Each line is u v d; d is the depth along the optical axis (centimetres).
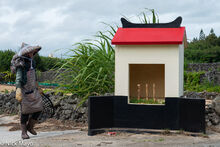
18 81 563
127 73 615
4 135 629
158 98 724
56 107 830
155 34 615
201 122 571
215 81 2041
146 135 582
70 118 799
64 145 503
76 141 537
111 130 617
